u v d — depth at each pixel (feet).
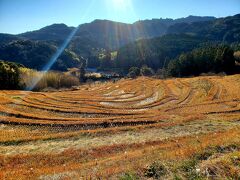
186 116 144.66
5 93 251.60
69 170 64.18
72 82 482.69
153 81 402.31
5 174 68.23
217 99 227.61
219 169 42.96
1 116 152.46
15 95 237.66
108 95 276.82
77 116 168.14
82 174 53.42
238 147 55.77
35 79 401.49
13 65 381.19
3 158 85.87
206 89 279.28
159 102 234.99
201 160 49.83
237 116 135.85
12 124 138.72
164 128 116.67
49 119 151.02
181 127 115.96
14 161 83.97
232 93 243.19
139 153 71.61
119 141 100.07
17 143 107.24
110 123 136.67
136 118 146.92
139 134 110.01
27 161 83.66
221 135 77.66
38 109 183.01
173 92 287.89
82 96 258.37
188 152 54.19
